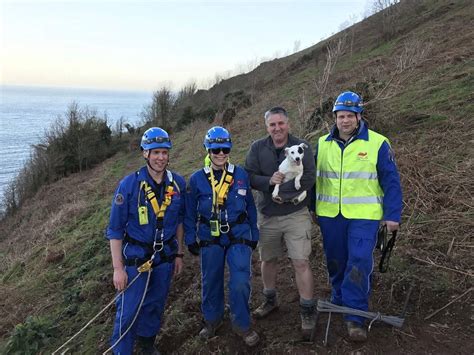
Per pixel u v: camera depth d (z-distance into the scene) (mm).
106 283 6562
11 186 28047
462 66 10625
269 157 3910
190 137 21703
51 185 26703
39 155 29625
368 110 8383
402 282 4379
